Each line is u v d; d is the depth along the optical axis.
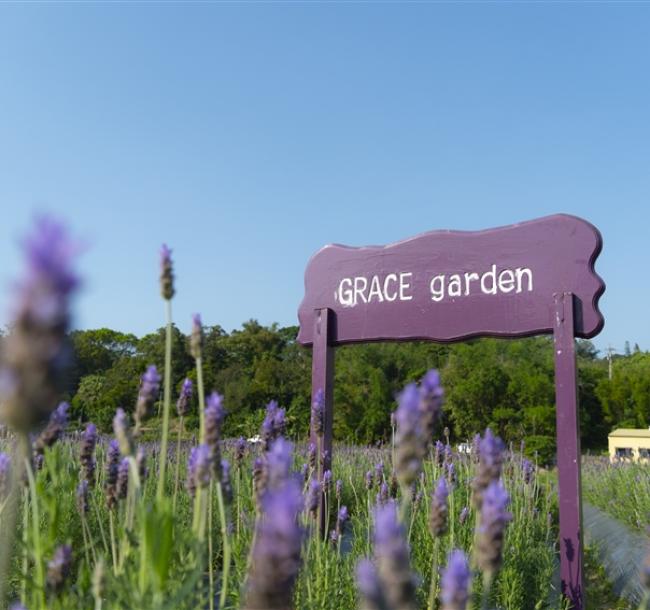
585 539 11.80
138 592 2.25
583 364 64.75
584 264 6.07
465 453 9.43
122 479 3.12
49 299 1.18
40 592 2.47
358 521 6.38
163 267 2.56
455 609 1.69
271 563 1.22
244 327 59.22
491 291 6.54
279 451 1.92
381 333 7.18
